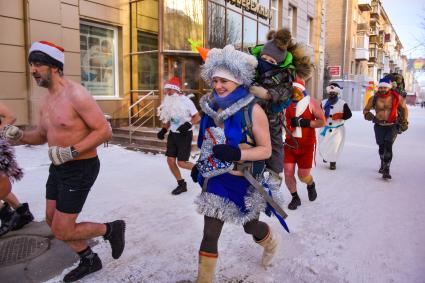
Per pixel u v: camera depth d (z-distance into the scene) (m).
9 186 3.45
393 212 4.66
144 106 11.28
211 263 2.47
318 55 23.23
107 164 7.18
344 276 3.05
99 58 10.84
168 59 11.34
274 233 3.06
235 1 13.09
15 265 3.13
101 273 3.04
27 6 8.53
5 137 2.83
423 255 3.44
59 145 2.72
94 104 2.69
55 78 2.71
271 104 2.61
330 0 35.00
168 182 5.90
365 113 6.62
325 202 5.05
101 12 10.41
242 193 2.55
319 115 4.52
